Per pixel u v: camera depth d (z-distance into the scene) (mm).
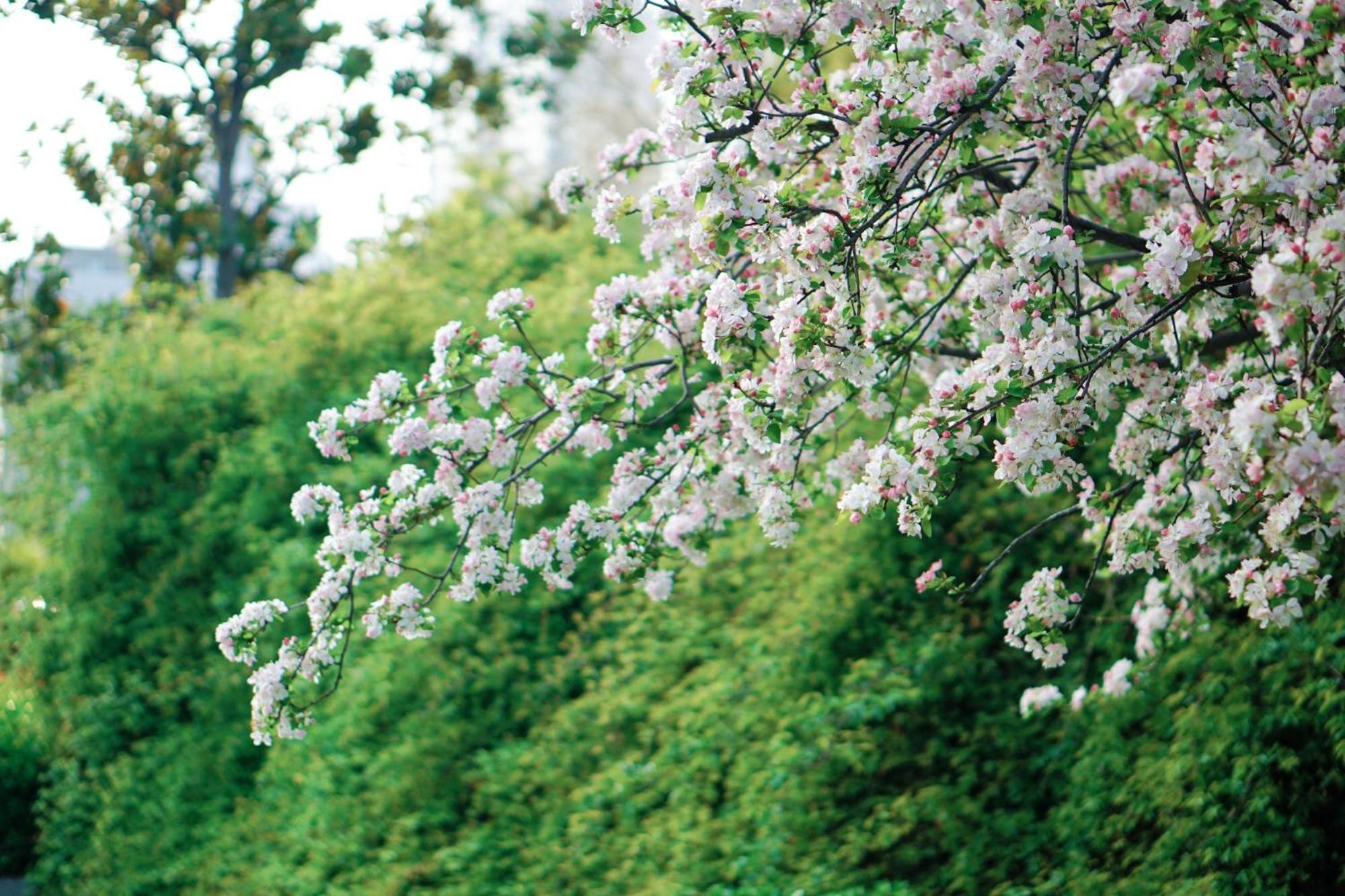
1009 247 4219
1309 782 5379
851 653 7152
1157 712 5945
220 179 14391
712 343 3867
